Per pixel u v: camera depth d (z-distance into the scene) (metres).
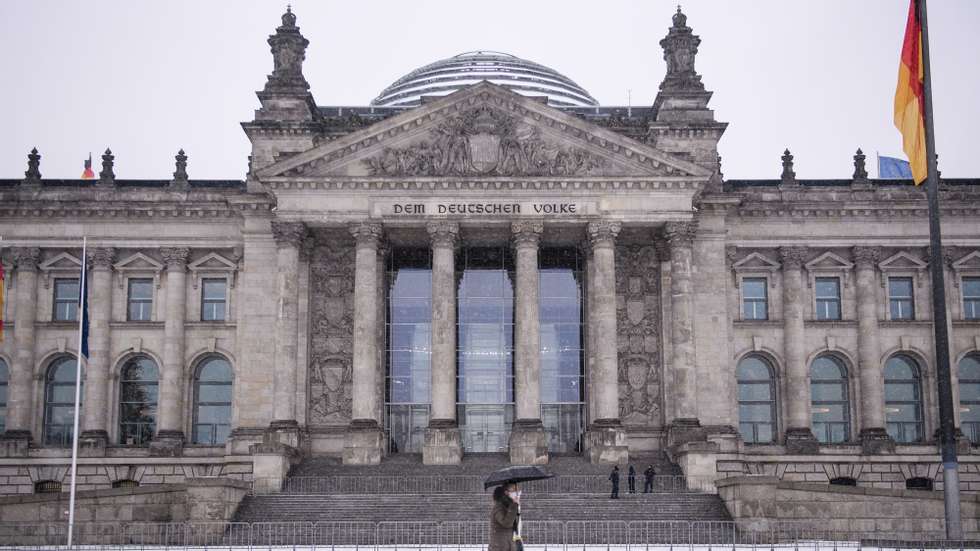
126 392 105.81
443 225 96.94
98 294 105.25
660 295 102.69
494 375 104.00
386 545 68.44
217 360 105.81
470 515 80.06
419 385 104.06
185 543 72.38
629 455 99.19
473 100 98.06
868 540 66.94
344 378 101.94
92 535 73.56
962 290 106.75
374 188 97.12
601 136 97.38
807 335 105.56
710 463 88.69
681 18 107.06
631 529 74.50
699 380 100.56
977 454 102.00
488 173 97.19
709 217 102.94
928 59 60.47
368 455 94.31
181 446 102.62
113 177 107.69
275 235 97.31
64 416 105.56
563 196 97.38
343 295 103.19
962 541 56.19
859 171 107.50
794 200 105.75
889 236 106.25
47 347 105.50
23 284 105.31
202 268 105.75
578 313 105.19
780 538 74.50
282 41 106.00
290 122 103.88
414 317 104.81
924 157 61.06
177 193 105.69
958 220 106.44
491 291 105.06
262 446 89.00
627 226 98.69
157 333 105.38
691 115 105.06
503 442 103.06
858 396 105.12
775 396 105.50
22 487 101.81
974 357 106.81
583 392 104.12
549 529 74.50
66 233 105.81
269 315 101.62
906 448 103.88
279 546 69.31
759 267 106.25
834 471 100.94
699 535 75.00
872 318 105.12
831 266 106.44
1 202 105.19
